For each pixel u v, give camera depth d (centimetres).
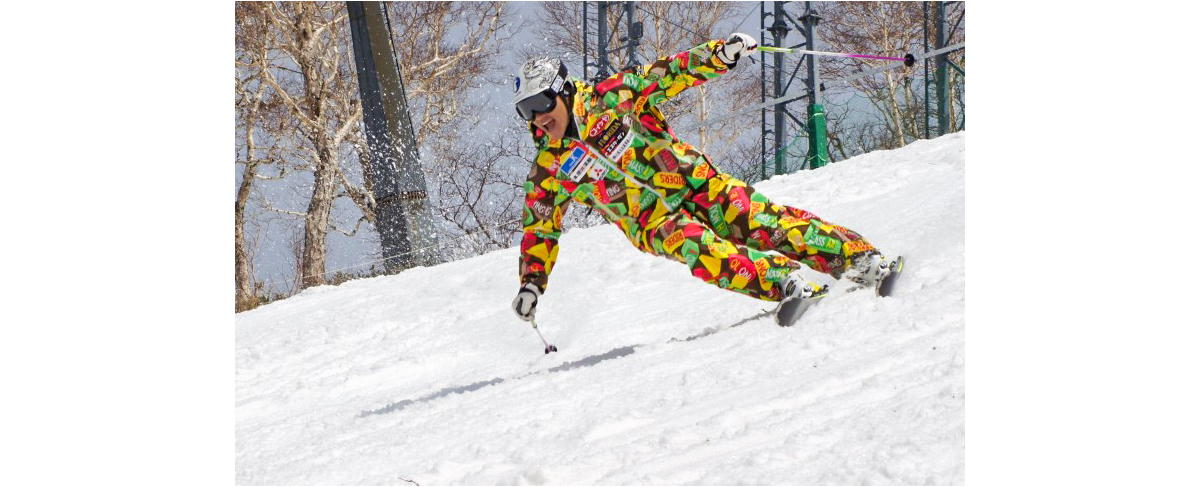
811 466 259
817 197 1043
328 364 748
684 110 3281
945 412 282
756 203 484
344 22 2728
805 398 330
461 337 759
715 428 309
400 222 1944
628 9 2844
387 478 331
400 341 781
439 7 2852
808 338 412
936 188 837
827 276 524
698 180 479
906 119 3225
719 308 580
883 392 318
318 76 2675
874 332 401
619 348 525
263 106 2580
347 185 2588
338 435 430
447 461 329
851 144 3091
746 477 257
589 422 348
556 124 463
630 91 466
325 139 2569
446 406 451
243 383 716
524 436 353
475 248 2559
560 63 465
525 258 503
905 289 462
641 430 329
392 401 532
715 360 418
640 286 781
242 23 2472
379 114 1950
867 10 3384
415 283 1113
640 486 265
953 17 2816
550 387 440
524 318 510
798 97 2464
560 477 286
